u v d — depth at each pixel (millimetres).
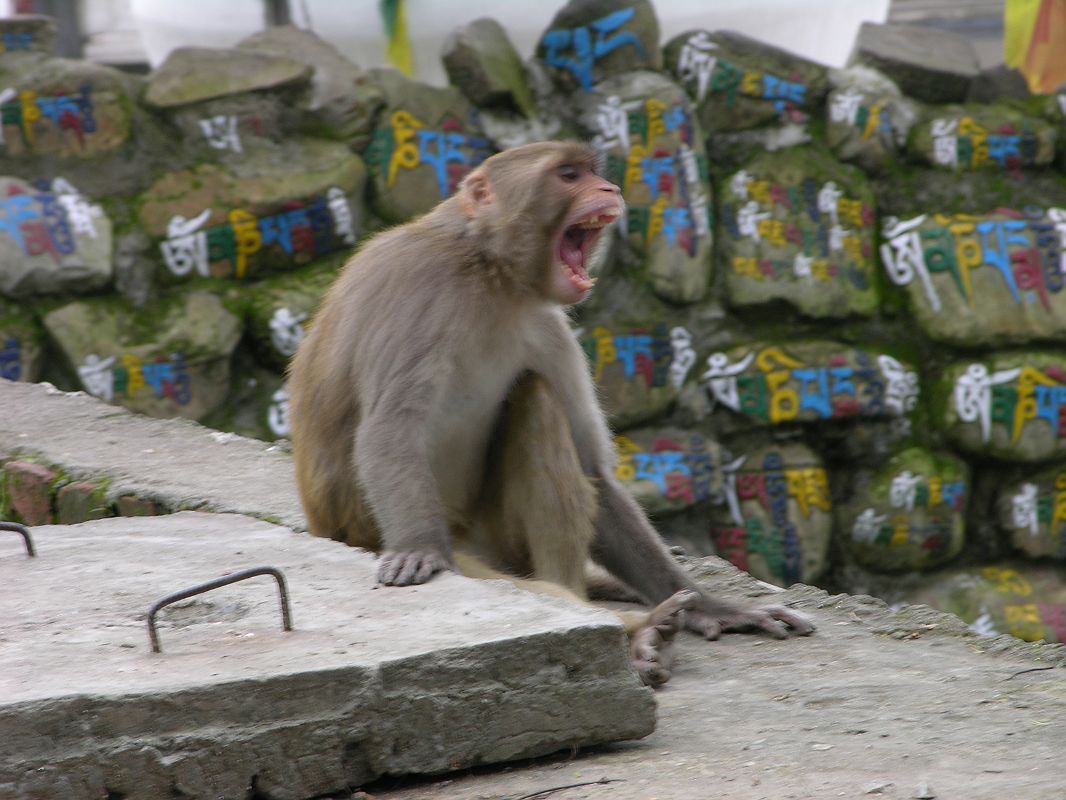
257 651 7324
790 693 8922
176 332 24094
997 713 8250
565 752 7629
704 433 27438
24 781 6336
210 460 15164
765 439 27812
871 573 28422
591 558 11227
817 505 27703
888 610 11211
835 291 27766
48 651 7375
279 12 27641
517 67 27000
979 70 30359
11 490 14930
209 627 7848
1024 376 28141
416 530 9500
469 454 11180
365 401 10055
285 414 25062
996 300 28172
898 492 27719
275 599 8422
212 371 24531
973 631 10539
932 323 28188
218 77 24922
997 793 6578
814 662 9727
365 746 7047
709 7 28500
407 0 26969
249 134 25188
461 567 10125
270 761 6809
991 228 28281
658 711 8562
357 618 7961
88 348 23609
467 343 10539
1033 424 28250
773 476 27516
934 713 8305
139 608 8289
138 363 23844
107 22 33906
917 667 9531
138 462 14938
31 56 24266
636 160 26859
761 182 27828
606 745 7793
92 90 24156
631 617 9734
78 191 24203
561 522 10273
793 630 10555
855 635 10500
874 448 28359
